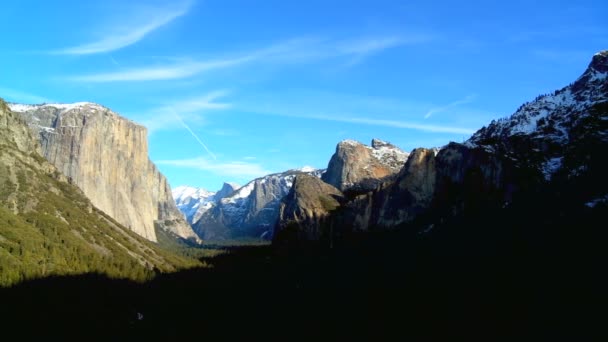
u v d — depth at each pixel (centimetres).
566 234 18138
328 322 17450
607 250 16200
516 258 17775
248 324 18638
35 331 16125
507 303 15350
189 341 17788
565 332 13325
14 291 17250
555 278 15650
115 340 17325
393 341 15450
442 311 16075
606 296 14088
